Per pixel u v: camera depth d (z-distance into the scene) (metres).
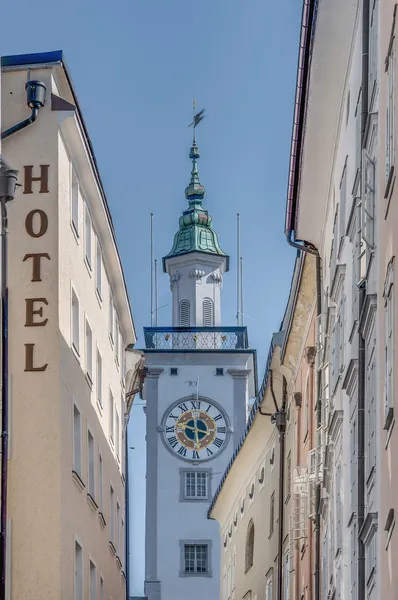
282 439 65.38
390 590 29.94
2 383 43.34
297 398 59.50
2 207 40.00
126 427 69.81
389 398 30.14
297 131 44.31
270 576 70.62
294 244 51.00
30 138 46.78
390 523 29.80
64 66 47.41
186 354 138.00
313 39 39.59
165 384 138.00
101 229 55.97
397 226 29.16
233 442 137.00
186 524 134.50
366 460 35.03
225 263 152.50
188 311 150.00
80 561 49.22
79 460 49.47
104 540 57.22
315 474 49.19
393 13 30.14
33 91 46.66
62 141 47.44
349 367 38.25
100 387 56.66
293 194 48.53
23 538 44.44
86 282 52.41
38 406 45.25
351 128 40.34
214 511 97.94
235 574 87.88
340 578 41.75
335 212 45.53
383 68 32.50
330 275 47.25
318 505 48.91
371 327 33.94
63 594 44.84
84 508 50.41
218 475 136.12
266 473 73.81
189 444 136.75
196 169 159.38
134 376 71.06
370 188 34.12
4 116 47.12
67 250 47.75
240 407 137.75
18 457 44.91
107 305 59.62
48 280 45.97
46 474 44.84
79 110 47.97
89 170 50.66
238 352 138.12
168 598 132.62
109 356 60.47
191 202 155.62
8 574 44.09
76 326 49.88
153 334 139.38
